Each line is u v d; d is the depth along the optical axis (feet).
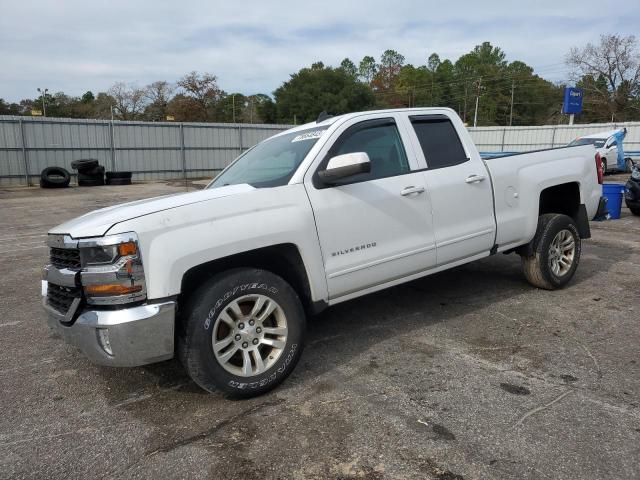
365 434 9.14
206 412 10.20
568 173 17.12
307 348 13.24
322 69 258.78
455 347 12.93
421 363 12.05
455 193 14.05
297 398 10.59
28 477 8.29
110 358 9.43
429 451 8.56
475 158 14.93
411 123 13.93
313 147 12.09
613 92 189.26
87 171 79.97
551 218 16.80
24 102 260.42
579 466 8.04
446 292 17.57
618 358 12.04
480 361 12.07
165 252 9.54
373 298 17.17
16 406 10.69
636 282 18.37
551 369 11.53
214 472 8.25
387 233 12.64
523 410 9.77
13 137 80.43
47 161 84.02
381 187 12.59
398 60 355.97
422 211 13.30
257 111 279.90
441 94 335.26
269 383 10.64
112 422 9.94
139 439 9.30
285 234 10.85
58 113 249.14
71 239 9.69
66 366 12.70
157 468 8.41
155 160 94.38
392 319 15.12
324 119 13.75
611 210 33.96
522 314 15.19
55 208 50.31
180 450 8.91
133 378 11.92
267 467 8.32
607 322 14.39
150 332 9.40
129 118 228.84
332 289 11.80
